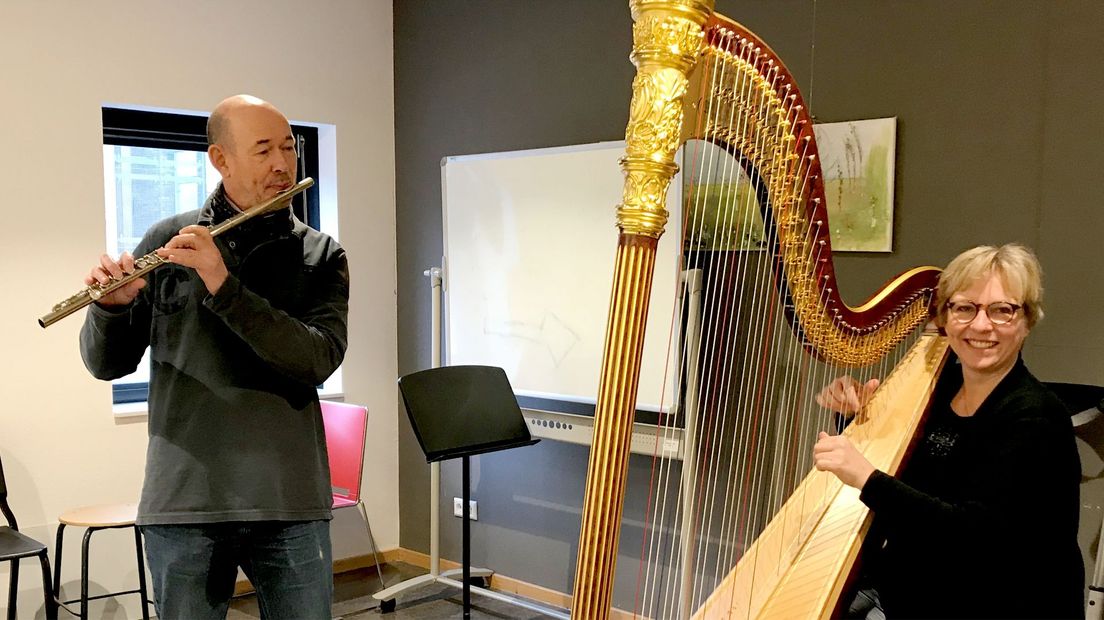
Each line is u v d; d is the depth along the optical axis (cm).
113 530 373
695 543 289
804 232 166
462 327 410
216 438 183
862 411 212
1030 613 166
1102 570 229
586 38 374
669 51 90
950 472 181
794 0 313
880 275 298
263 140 182
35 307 354
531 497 404
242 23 403
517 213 384
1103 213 254
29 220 351
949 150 282
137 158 400
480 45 415
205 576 184
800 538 183
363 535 451
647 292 91
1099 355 257
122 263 175
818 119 309
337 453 380
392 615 382
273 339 177
